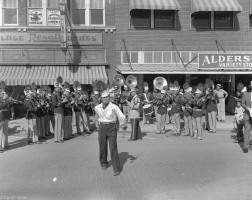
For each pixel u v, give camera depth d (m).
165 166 8.67
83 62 20.12
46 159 9.59
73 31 20.06
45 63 19.89
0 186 7.11
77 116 14.23
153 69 19.30
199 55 18.97
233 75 21.11
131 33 20.28
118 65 20.28
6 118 10.96
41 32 19.91
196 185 7.07
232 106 20.84
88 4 20.20
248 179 7.48
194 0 19.77
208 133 14.70
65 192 6.68
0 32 19.67
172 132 14.68
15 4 19.86
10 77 18.94
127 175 7.88
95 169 8.44
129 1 19.70
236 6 19.50
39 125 12.75
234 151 10.60
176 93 14.52
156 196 6.38
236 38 20.67
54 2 20.06
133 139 12.86
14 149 11.14
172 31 20.41
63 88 13.22
